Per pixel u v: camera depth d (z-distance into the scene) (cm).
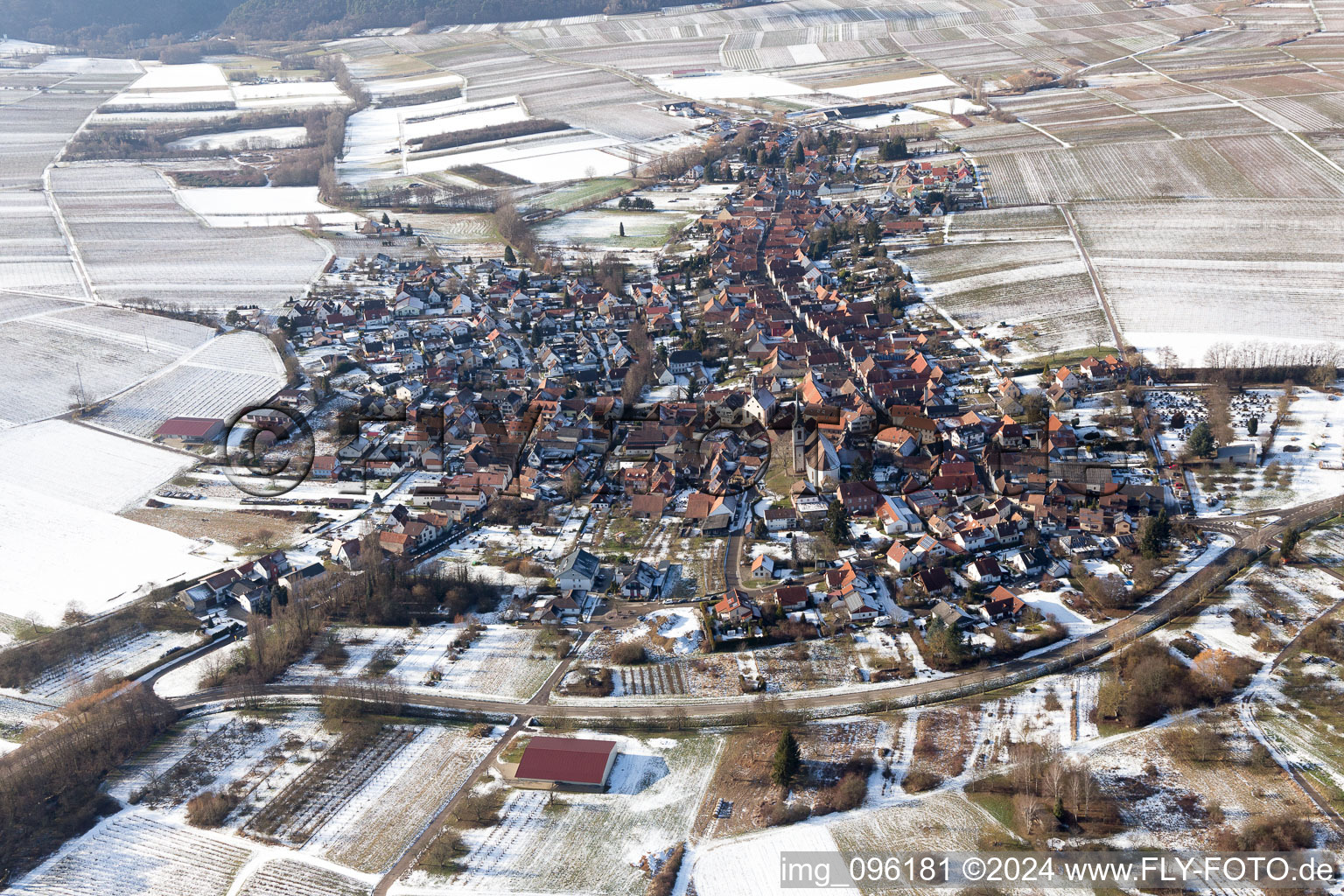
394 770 15200
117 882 13375
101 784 15100
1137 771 14338
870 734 15475
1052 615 18050
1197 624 17438
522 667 17500
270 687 17150
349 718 16212
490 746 15625
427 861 13488
